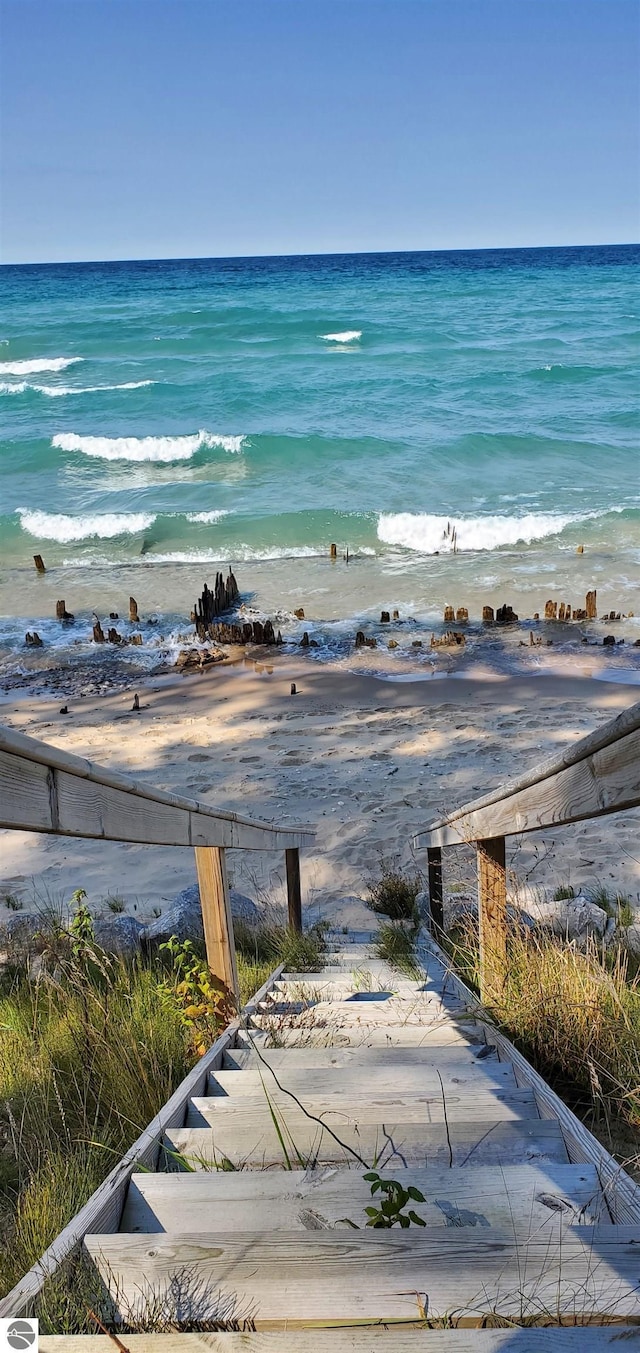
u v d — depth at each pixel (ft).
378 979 16.21
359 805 29.40
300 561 60.75
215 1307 5.70
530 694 39.55
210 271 388.78
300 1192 7.24
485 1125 8.36
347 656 45.42
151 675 44.55
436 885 19.65
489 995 12.23
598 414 96.68
